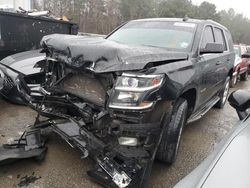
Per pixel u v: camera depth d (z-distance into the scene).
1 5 13.28
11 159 3.31
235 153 2.04
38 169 3.51
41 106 3.90
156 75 3.02
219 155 2.07
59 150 3.95
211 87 5.20
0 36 6.48
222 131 5.70
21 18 6.70
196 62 4.10
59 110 3.78
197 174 1.95
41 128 3.83
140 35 4.73
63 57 3.38
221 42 5.96
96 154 3.17
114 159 3.15
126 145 3.02
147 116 3.00
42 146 3.68
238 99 3.23
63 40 3.52
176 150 3.78
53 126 3.73
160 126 3.15
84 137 3.29
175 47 4.35
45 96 3.80
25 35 6.86
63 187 3.23
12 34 6.65
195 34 4.59
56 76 3.77
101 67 3.00
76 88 3.52
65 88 3.66
